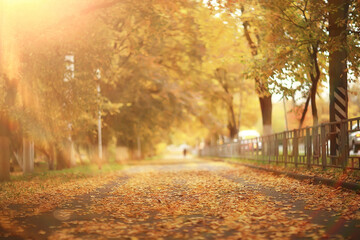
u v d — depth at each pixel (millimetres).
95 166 33656
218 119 44125
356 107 33312
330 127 14172
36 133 21359
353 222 7098
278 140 21047
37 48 18234
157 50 30766
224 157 44094
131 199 11047
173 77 34219
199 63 30891
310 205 9031
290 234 6379
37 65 18688
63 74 19609
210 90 36812
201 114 40156
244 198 10609
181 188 13828
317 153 15453
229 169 24766
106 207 9562
